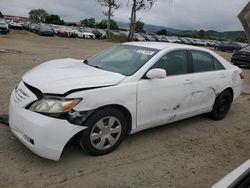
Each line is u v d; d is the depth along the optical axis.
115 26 90.25
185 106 5.20
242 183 1.89
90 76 4.16
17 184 3.42
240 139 5.36
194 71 5.37
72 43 30.70
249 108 7.43
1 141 4.35
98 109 3.96
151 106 4.56
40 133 3.59
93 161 4.05
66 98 3.70
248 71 15.58
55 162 3.93
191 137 5.22
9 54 14.20
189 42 60.09
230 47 41.06
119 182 3.65
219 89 5.86
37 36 41.34
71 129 3.70
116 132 4.23
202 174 4.04
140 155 4.36
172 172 4.00
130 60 4.83
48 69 4.49
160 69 4.46
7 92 6.82
